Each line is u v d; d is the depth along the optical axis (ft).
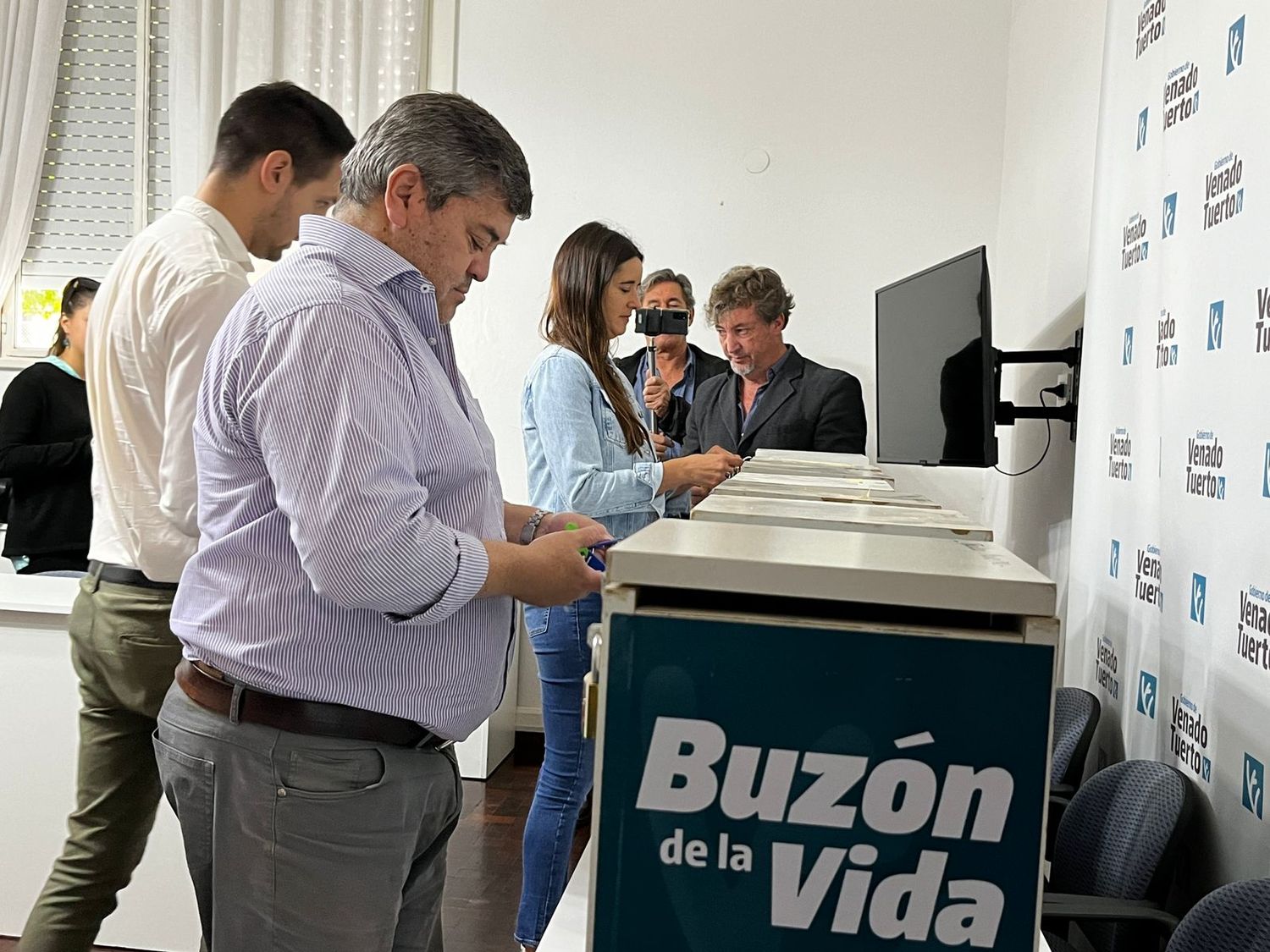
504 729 14.84
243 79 16.85
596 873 2.78
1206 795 5.72
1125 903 5.08
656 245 15.87
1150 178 7.17
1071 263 10.60
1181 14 6.58
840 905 2.74
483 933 9.55
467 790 13.67
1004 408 9.98
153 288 6.48
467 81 16.11
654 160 15.81
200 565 4.72
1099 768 8.06
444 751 5.01
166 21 17.84
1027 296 13.02
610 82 15.84
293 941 4.62
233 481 4.60
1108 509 8.00
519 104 16.01
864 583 2.68
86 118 18.19
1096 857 5.82
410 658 4.60
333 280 4.48
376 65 16.56
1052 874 6.25
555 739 8.04
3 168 17.81
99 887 7.05
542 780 8.14
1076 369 9.86
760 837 2.74
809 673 2.71
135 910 8.43
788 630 2.71
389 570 4.21
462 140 4.67
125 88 18.10
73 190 18.29
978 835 2.70
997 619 2.78
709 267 15.80
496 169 4.75
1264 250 5.09
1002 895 2.70
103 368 6.72
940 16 15.33
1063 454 10.43
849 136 15.52
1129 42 7.89
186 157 17.20
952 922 2.72
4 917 8.45
